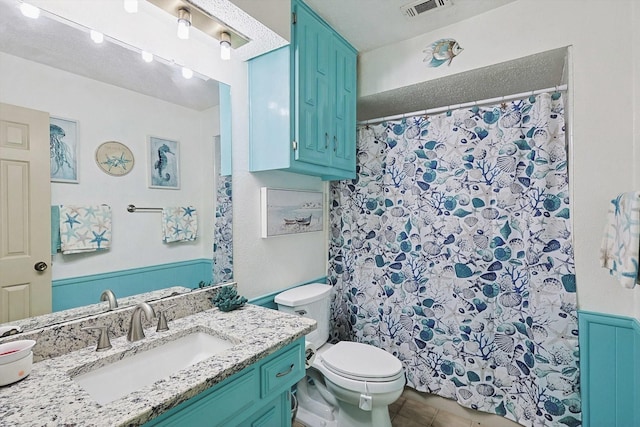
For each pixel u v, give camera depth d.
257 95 1.57
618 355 1.37
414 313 1.93
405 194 1.97
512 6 1.61
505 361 1.66
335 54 1.79
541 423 1.51
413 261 1.94
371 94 2.09
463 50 1.76
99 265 1.09
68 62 1.01
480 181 1.74
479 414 1.77
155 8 1.17
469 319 1.76
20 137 0.91
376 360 1.59
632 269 1.00
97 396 0.89
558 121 1.54
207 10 1.16
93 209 1.08
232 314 1.33
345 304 2.21
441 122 1.85
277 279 1.84
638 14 1.30
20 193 0.91
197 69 1.37
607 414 1.39
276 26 1.32
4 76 0.88
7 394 0.73
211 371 0.84
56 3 0.97
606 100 1.40
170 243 1.30
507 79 1.86
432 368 1.87
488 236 1.72
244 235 1.62
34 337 0.90
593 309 1.42
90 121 1.07
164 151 1.28
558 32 1.50
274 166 1.52
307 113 1.56
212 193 1.46
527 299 1.58
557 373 1.48
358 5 1.60
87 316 1.04
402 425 1.75
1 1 0.88
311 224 2.08
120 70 1.14
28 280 0.93
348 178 2.01
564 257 1.48
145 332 1.12
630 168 1.35
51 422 0.63
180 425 0.77
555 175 1.53
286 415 1.17
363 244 2.13
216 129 1.47
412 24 1.78
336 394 1.53
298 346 1.19
